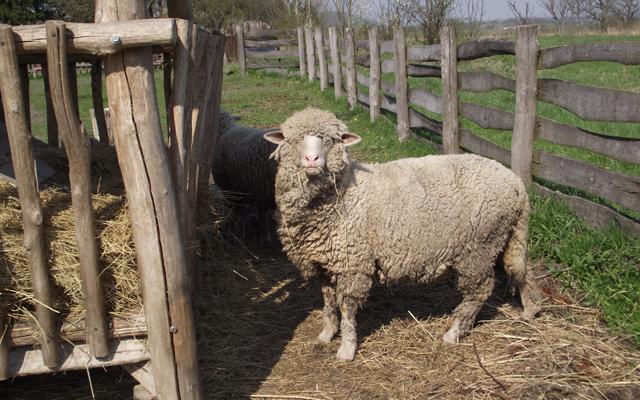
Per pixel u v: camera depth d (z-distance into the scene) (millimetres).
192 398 3133
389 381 3648
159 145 2854
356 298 3861
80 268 2936
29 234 2840
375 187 3779
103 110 6121
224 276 4996
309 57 17172
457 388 3529
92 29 2641
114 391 3631
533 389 3443
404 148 8375
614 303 4176
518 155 5785
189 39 3086
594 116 4922
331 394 3547
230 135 5965
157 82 16453
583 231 4992
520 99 5652
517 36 5539
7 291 2969
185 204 3293
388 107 10039
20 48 2654
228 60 24547
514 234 4078
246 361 3920
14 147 2727
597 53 4871
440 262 3891
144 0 2822
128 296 3119
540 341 3922
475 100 10867
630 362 3625
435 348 3957
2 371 2969
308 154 3465
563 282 4570
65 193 3867
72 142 2746
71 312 3070
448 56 7105
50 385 3709
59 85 2650
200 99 4020
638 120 4523
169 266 2939
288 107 13344
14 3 25016
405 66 8727
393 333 4180
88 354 3064
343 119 11234
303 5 27703
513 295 4578
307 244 3787
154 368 3053
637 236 4559
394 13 18703
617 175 4688
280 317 4477
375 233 3756
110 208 3541
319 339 4121
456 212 3795
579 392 3402
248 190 5781
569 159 5215
